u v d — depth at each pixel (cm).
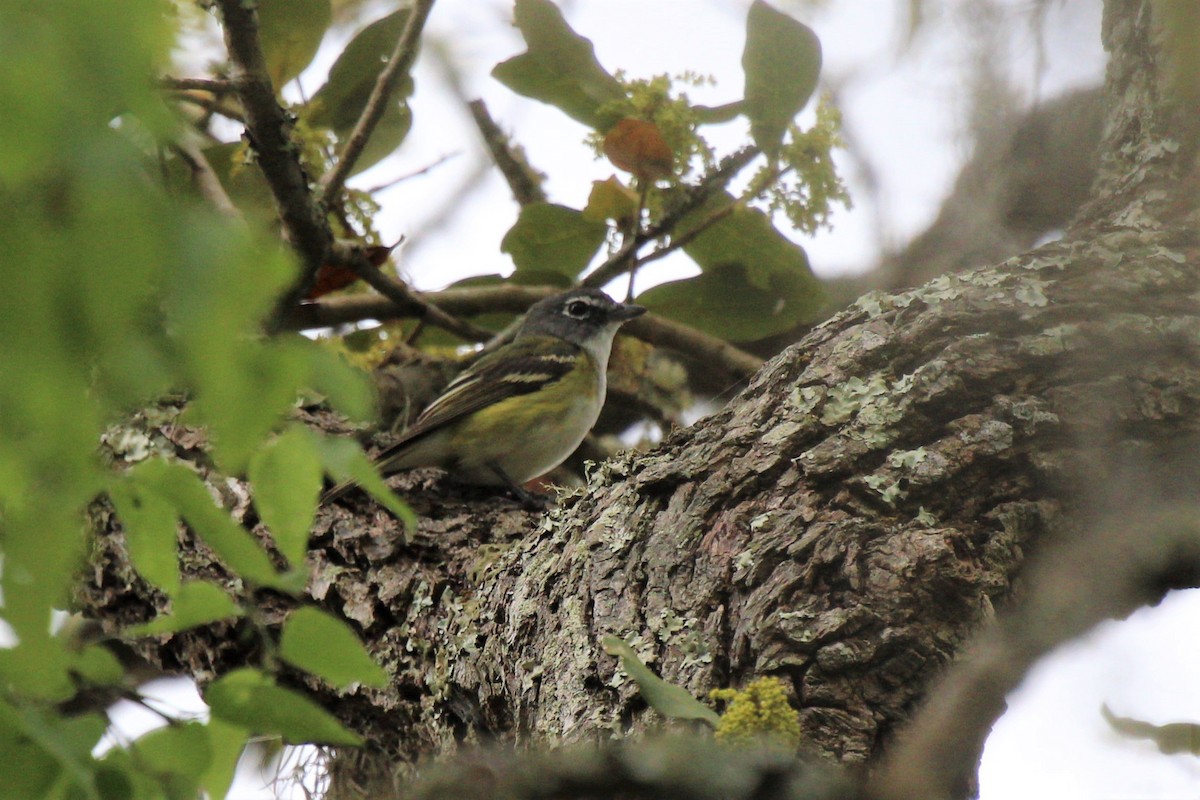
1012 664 470
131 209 272
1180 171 859
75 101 266
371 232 1194
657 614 690
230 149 1143
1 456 329
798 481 718
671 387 1375
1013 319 758
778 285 1254
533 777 368
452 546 873
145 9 269
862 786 384
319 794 899
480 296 1288
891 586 653
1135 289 760
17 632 396
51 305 274
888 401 739
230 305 280
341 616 845
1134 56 911
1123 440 714
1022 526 694
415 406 1283
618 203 1183
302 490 410
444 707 791
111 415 335
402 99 1188
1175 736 604
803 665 635
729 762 371
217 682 430
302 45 1121
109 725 445
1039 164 1288
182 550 858
